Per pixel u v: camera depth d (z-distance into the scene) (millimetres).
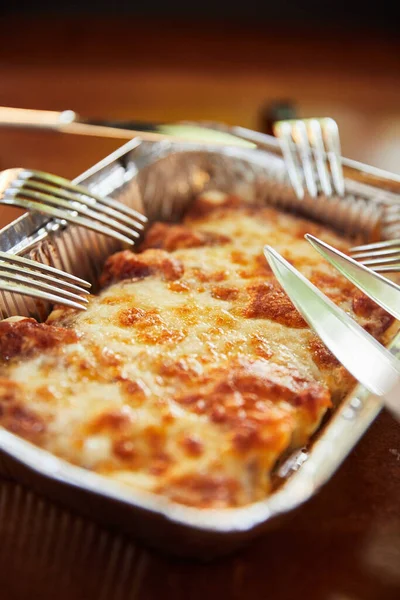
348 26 531
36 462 194
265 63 463
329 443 207
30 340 234
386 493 228
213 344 244
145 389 224
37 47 473
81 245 288
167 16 533
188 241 298
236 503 200
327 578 209
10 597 204
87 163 368
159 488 200
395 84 443
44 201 279
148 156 317
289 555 213
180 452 208
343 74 452
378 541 217
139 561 210
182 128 325
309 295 240
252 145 318
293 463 225
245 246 296
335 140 329
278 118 391
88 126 324
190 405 220
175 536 195
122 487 191
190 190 332
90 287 272
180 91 431
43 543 213
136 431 212
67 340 237
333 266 262
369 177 310
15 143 382
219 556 209
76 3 581
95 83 436
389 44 486
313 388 231
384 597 206
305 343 250
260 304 262
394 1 561
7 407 215
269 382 228
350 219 313
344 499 226
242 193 332
